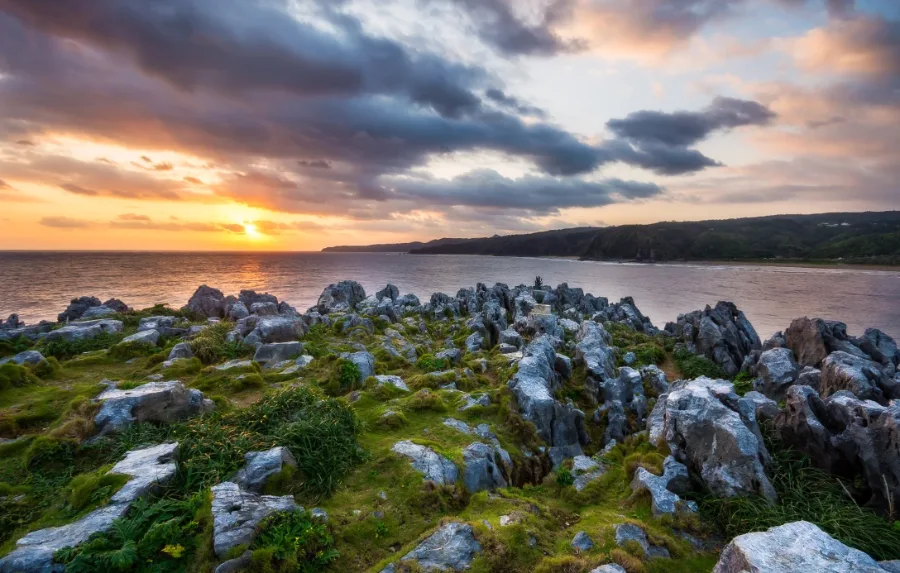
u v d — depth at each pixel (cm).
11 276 11256
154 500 950
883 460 1125
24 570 738
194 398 1448
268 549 805
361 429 1398
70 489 983
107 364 2034
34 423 1341
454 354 2608
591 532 973
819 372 1900
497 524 980
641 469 1197
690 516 1036
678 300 8606
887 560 880
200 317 3488
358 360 2028
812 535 671
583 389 2150
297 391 1509
